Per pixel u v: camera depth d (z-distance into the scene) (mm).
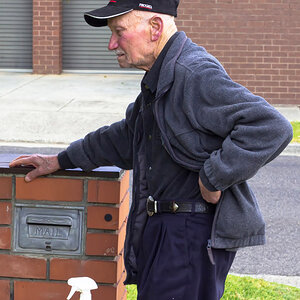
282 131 2887
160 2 3117
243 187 3174
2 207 3652
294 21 15914
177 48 3141
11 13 20141
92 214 3615
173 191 3195
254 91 16266
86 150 3561
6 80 18328
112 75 19781
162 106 3131
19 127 12695
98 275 3662
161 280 3166
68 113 13812
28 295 3721
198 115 3033
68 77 19203
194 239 3162
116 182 3576
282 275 5836
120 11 3057
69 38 20078
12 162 3611
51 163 3566
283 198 8539
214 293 3178
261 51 16094
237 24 16000
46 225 3656
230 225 3113
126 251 3385
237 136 2920
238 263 6098
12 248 3686
